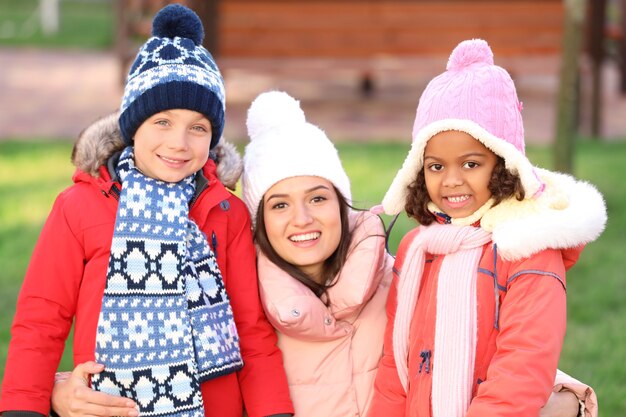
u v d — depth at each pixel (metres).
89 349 2.40
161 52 2.43
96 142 2.49
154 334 2.34
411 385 2.45
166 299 2.35
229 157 2.67
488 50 2.42
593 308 4.75
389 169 7.31
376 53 10.09
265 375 2.56
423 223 2.55
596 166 7.40
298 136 2.63
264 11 9.88
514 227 2.32
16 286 4.96
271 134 2.66
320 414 2.61
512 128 2.36
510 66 10.07
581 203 2.37
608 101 11.88
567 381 2.47
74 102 11.27
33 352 2.36
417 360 2.44
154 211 2.39
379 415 2.53
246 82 12.88
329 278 2.68
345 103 11.64
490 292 2.35
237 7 9.86
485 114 2.33
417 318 2.48
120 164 2.47
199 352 2.39
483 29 10.06
